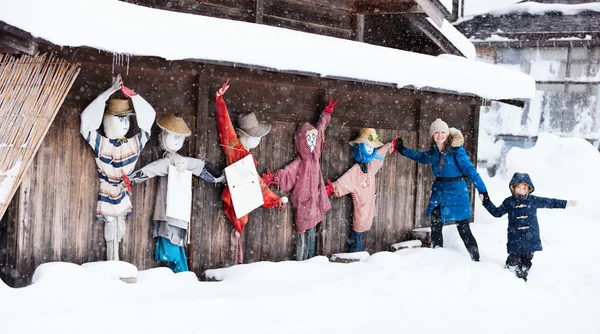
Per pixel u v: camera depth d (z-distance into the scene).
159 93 7.16
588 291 7.94
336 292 6.88
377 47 8.46
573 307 7.25
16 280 6.31
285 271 7.41
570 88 16.28
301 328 5.89
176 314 5.79
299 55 7.35
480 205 12.87
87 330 5.24
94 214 6.77
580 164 13.79
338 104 8.75
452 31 10.72
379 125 9.25
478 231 10.30
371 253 9.30
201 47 6.64
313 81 8.00
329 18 9.20
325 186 8.60
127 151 6.80
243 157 7.61
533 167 14.27
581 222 11.70
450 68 9.13
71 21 5.88
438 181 9.16
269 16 8.61
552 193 13.32
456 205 9.02
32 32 5.64
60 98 6.12
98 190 6.79
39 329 5.13
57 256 6.55
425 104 9.69
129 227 7.06
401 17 10.56
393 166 9.52
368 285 7.21
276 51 7.16
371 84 8.52
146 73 7.07
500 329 6.25
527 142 16.55
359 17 9.41
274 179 8.02
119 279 6.39
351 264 8.02
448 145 9.00
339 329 5.96
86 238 6.74
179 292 6.40
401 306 6.76
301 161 8.22
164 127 6.96
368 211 8.94
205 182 7.60
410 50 10.92
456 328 6.20
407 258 8.50
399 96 9.10
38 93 6.17
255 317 6.03
